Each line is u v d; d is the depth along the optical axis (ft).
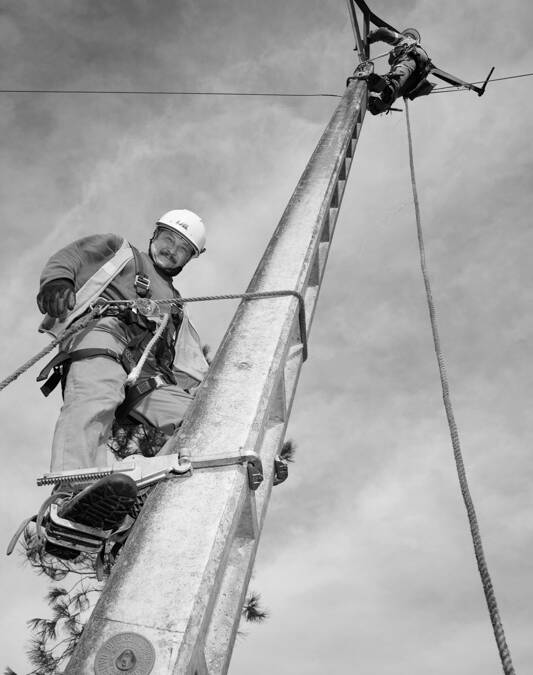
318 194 15.35
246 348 10.00
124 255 12.46
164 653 5.79
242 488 7.61
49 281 10.96
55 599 24.29
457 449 10.00
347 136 19.48
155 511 7.27
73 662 5.83
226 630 7.36
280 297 11.35
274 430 10.58
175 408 11.90
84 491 7.97
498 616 7.06
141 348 11.66
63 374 11.06
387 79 29.30
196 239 14.42
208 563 6.58
